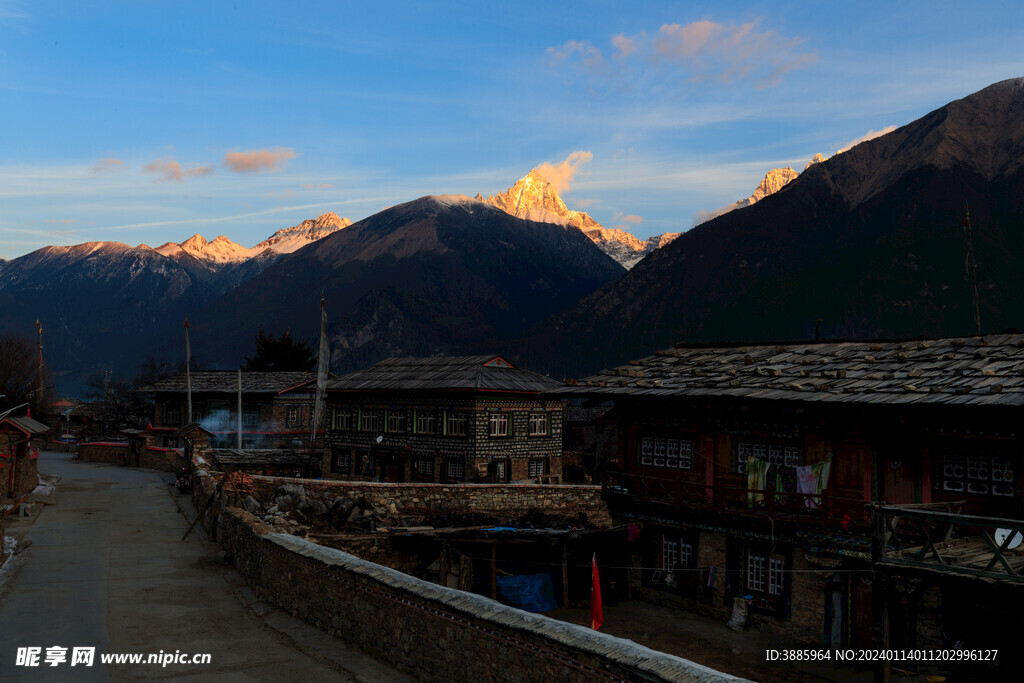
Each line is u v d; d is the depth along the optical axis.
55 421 103.50
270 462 55.84
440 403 54.94
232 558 30.31
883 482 24.50
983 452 22.55
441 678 16.59
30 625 21.47
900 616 23.00
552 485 43.00
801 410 25.86
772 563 27.48
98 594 25.23
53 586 26.06
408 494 40.66
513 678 14.52
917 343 27.48
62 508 43.47
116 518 40.75
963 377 23.05
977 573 16.50
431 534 33.75
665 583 31.61
